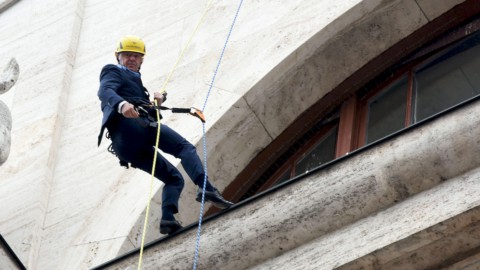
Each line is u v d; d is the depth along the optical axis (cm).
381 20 2103
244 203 1756
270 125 2073
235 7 2262
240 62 2130
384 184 1672
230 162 2053
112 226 1991
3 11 2694
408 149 1673
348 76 2105
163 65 2252
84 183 2119
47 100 2323
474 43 2069
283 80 2081
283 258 1695
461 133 1656
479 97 1681
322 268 1627
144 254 1780
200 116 1831
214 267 1736
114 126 1795
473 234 1560
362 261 1605
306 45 2078
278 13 2177
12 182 2169
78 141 2219
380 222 1648
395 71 2111
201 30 2270
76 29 2497
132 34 2389
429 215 1595
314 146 2091
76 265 1953
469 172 1645
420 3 2094
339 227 1688
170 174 1809
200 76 2164
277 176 2084
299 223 1702
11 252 1847
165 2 2423
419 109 2031
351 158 1716
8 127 1969
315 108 2106
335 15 2078
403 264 1596
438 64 2075
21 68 2450
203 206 1827
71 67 2409
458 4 2094
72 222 2052
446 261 1587
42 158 2184
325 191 1700
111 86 1784
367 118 2075
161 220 1778
